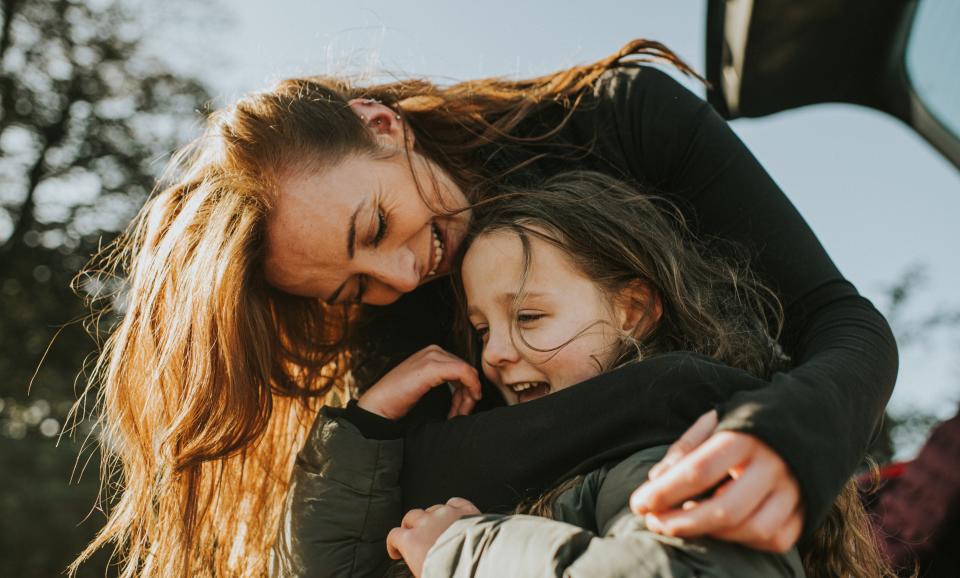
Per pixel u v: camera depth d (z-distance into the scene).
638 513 0.85
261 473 1.70
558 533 0.92
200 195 1.47
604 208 1.37
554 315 1.29
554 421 1.16
